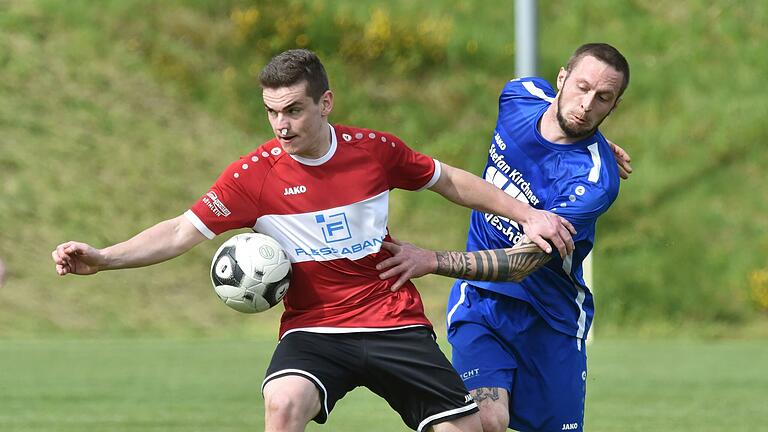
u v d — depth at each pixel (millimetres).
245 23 79125
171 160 69938
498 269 17875
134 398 33844
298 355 16688
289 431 16094
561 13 83250
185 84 75750
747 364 45688
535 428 20344
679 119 76250
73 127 70500
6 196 63906
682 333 60656
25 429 28125
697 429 29766
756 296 63688
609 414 32438
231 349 47406
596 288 63344
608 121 76188
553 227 17828
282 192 16891
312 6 80562
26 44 75750
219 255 17156
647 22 82812
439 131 75500
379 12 80438
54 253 16203
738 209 70250
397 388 17094
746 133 75312
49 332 53500
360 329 16859
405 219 68312
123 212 65125
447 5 82625
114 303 57281
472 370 19984
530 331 20094
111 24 78375
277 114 16234
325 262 16875
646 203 70125
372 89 77250
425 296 60938
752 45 81438
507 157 20297
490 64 79750
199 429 28422
